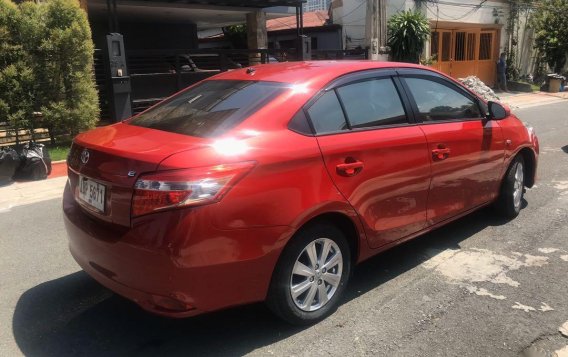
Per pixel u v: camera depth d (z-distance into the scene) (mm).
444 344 3166
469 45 23969
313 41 24781
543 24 24859
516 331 3305
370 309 3598
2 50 9273
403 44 18906
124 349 3178
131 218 2844
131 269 2865
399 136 3803
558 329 3326
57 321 3529
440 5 21531
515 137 5121
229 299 2947
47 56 9734
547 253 4559
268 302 3189
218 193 2805
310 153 3215
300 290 3268
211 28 25109
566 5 24469
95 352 3148
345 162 3402
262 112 3273
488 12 23812
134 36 19188
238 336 3293
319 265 3359
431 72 4430
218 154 2906
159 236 2736
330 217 3389
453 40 23078
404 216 3902
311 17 27406
